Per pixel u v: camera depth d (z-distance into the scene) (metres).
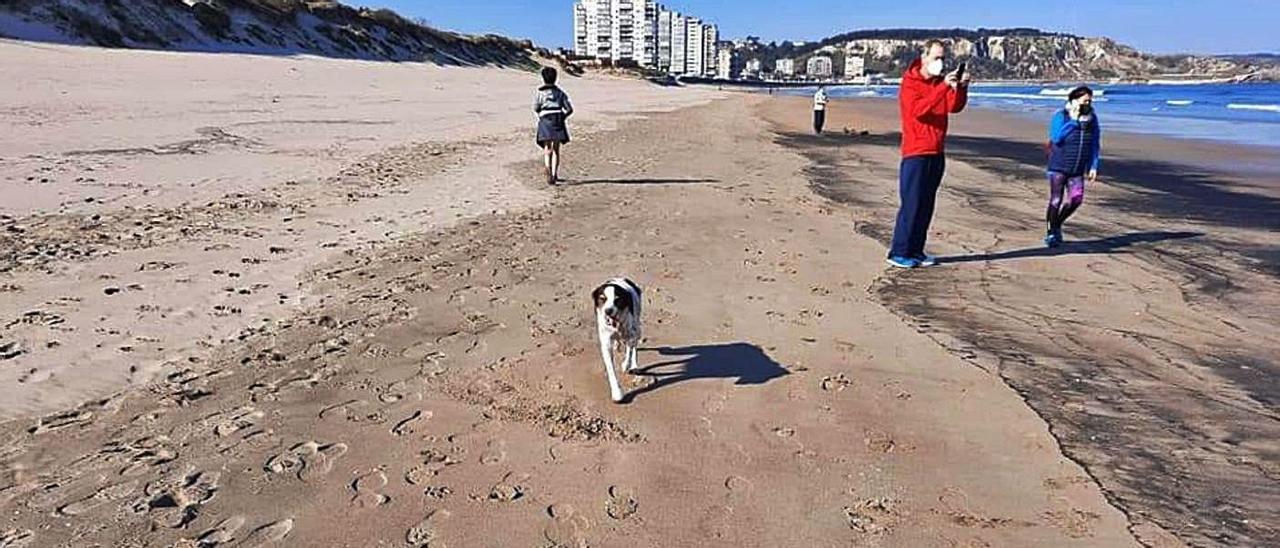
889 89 130.50
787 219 11.46
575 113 36.47
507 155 17.83
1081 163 9.60
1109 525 3.99
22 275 7.44
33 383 5.25
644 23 183.12
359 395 5.32
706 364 5.98
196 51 37.31
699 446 4.72
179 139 16.20
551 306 7.28
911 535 3.88
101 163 13.11
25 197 10.55
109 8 34.38
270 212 10.81
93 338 6.08
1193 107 50.84
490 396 5.37
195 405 5.09
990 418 5.15
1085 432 4.98
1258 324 7.14
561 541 3.79
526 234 10.07
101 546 3.65
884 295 7.86
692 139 24.33
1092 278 8.59
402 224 10.46
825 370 5.90
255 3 45.97
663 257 9.08
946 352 6.31
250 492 4.12
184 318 6.64
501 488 4.23
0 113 16.69
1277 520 4.07
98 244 8.70
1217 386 5.74
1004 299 7.78
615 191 13.45
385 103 29.48
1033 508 4.13
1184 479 4.45
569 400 5.32
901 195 8.75
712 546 3.78
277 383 5.46
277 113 22.61
